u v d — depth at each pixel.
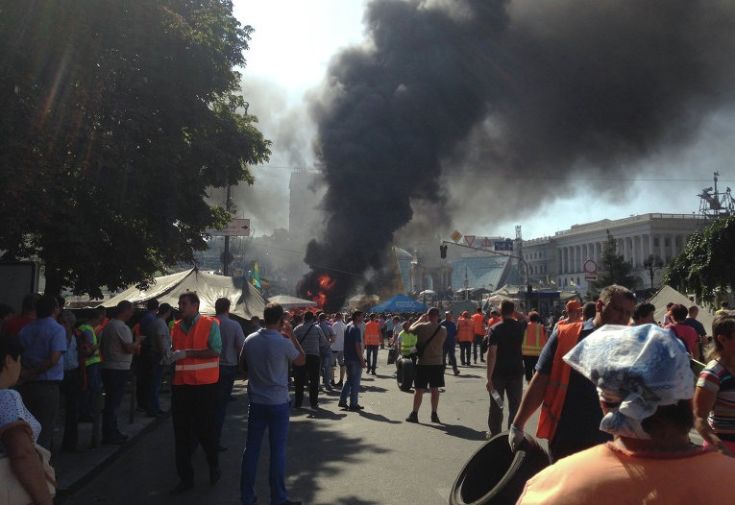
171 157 14.25
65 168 12.21
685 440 1.65
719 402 3.91
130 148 13.23
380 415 10.70
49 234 12.64
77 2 11.46
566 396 3.64
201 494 6.00
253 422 5.50
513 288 43.03
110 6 12.12
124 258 14.54
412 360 10.84
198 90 14.82
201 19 15.61
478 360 24.05
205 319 6.41
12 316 7.48
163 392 15.15
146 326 11.12
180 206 15.65
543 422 3.74
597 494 1.60
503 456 2.96
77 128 11.80
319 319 15.44
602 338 1.80
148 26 13.02
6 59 10.22
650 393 1.60
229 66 16.22
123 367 8.41
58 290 15.40
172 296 17.64
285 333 7.93
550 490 1.68
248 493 5.39
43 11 11.08
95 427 8.06
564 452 3.61
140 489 6.21
